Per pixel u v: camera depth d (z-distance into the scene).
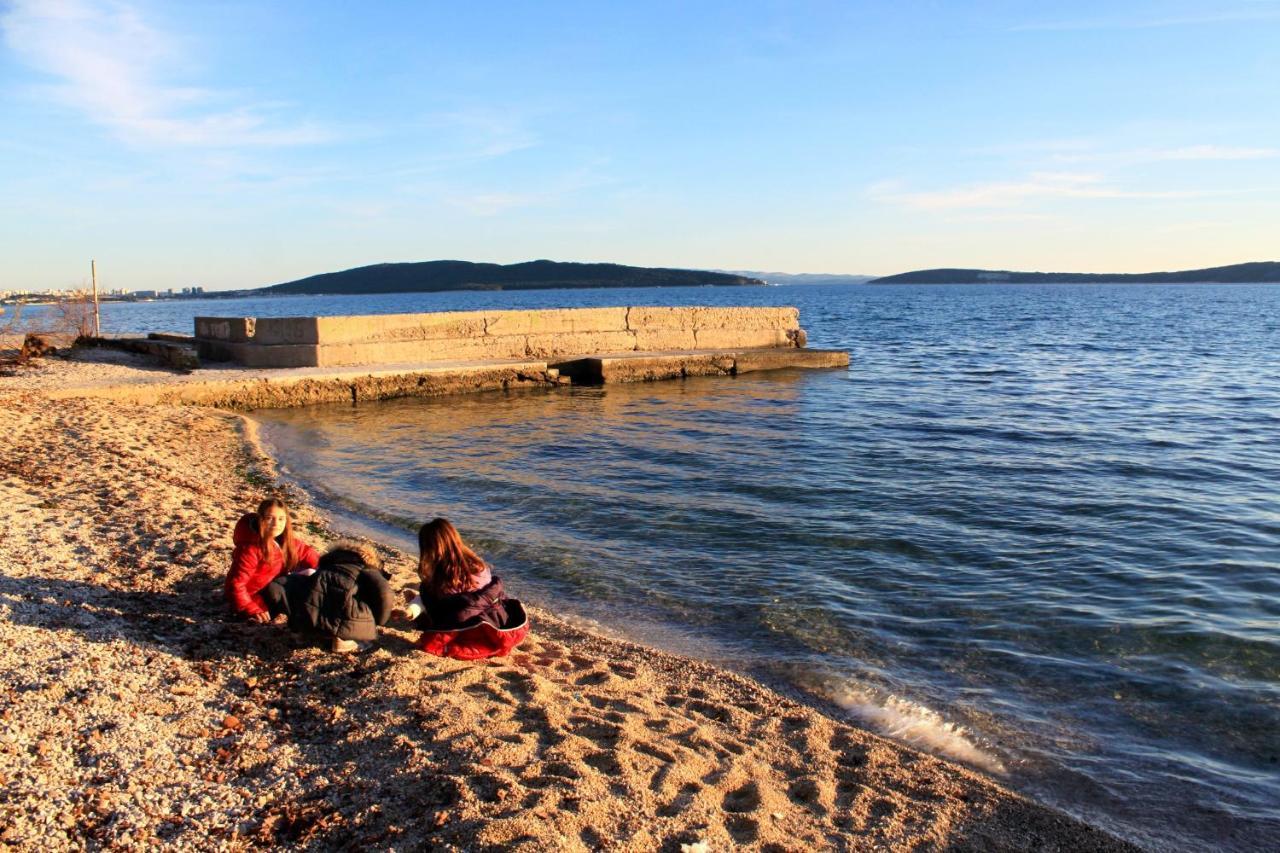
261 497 11.34
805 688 6.38
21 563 6.84
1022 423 18.89
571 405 21.23
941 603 8.12
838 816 4.51
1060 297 164.12
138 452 12.71
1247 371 31.31
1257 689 6.36
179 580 6.92
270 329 23.19
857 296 192.25
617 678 6.15
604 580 8.66
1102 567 9.16
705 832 4.07
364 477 13.09
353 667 5.61
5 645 5.27
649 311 28.94
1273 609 7.95
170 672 5.25
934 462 14.59
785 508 11.51
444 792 4.14
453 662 5.95
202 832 3.76
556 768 4.51
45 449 12.14
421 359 24.45
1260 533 10.42
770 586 8.54
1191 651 7.03
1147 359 36.44
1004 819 4.61
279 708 5.00
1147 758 5.47
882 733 5.74
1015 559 9.44
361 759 4.46
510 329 26.20
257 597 6.18
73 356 23.83
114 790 3.96
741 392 24.09
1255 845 4.60
